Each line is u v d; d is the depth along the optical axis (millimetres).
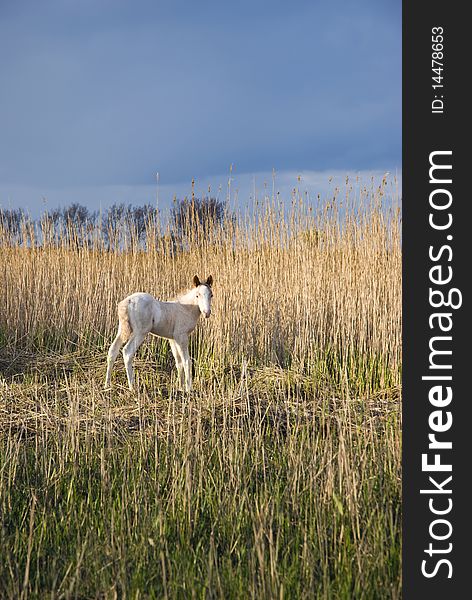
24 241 11875
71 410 6238
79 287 11664
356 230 10617
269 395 7707
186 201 11406
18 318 11148
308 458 5484
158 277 11656
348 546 4191
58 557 4242
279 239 10828
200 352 10180
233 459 5336
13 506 4895
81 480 5348
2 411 7090
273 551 4027
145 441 5879
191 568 4051
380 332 9672
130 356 8531
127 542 4367
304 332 9984
